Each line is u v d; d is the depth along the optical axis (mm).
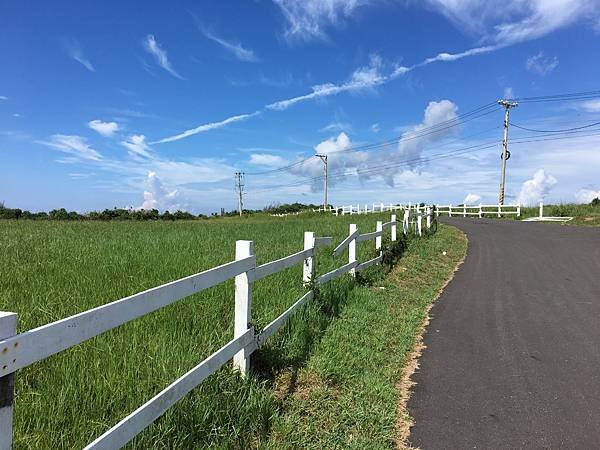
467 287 10703
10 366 2062
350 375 5172
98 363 4055
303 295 7070
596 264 13383
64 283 6797
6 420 2090
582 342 6672
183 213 64812
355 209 50625
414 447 3961
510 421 4398
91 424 3365
